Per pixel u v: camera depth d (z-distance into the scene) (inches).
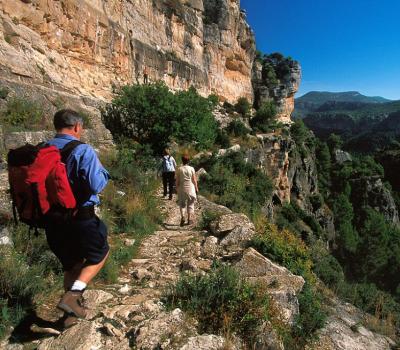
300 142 2309.3
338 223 2361.0
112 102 669.9
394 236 2381.9
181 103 689.6
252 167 979.3
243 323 146.1
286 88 2957.7
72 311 119.3
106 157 440.5
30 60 517.7
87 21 805.9
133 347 122.5
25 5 583.5
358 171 3095.5
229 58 2183.8
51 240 119.8
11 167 108.7
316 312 193.9
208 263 231.9
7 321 127.0
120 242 248.4
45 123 413.1
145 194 383.2
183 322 134.6
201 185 600.7
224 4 2042.3
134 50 1149.1
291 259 248.8
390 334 242.8
